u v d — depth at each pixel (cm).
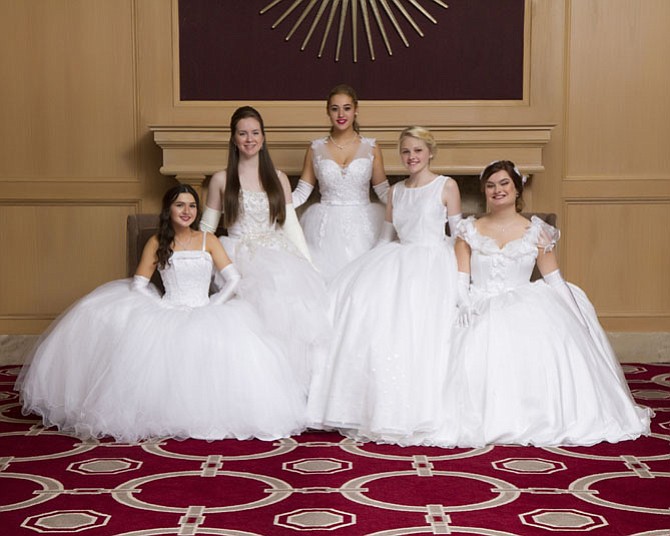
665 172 600
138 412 403
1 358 605
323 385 425
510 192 446
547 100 590
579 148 598
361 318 426
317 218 516
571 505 312
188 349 408
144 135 593
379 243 484
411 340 414
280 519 297
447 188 466
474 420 397
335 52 588
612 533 285
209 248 455
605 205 602
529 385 402
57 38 589
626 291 607
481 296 439
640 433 411
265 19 586
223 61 588
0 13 587
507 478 345
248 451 386
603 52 592
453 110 586
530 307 422
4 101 593
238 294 450
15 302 605
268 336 427
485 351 409
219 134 564
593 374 412
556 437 395
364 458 375
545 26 588
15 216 601
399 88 590
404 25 588
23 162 596
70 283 604
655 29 592
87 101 592
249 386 407
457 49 589
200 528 289
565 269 604
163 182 596
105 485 336
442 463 367
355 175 512
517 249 440
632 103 596
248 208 472
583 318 444
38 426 432
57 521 296
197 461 369
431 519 298
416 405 400
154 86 589
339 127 509
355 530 287
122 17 588
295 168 568
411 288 431
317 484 337
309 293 440
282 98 590
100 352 420
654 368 583
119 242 602
